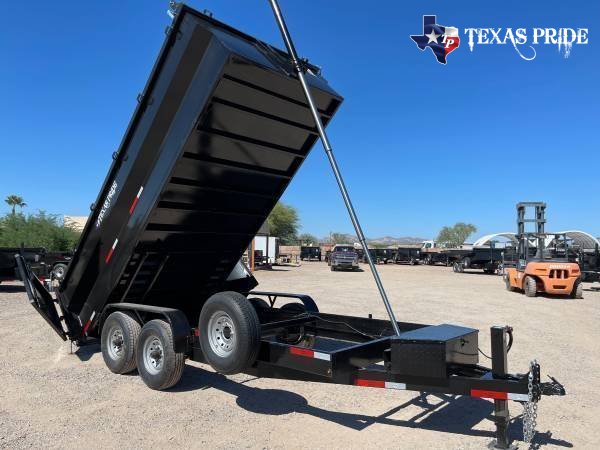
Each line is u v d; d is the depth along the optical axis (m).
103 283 7.01
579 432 4.81
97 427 4.87
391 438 4.64
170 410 5.39
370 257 5.06
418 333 4.57
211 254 7.63
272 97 5.75
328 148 5.12
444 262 52.97
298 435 4.71
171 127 5.73
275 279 26.78
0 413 5.25
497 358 4.11
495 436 4.67
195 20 5.37
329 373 4.44
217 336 5.27
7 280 18.02
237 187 6.79
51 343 8.81
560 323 11.67
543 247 19.30
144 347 6.18
